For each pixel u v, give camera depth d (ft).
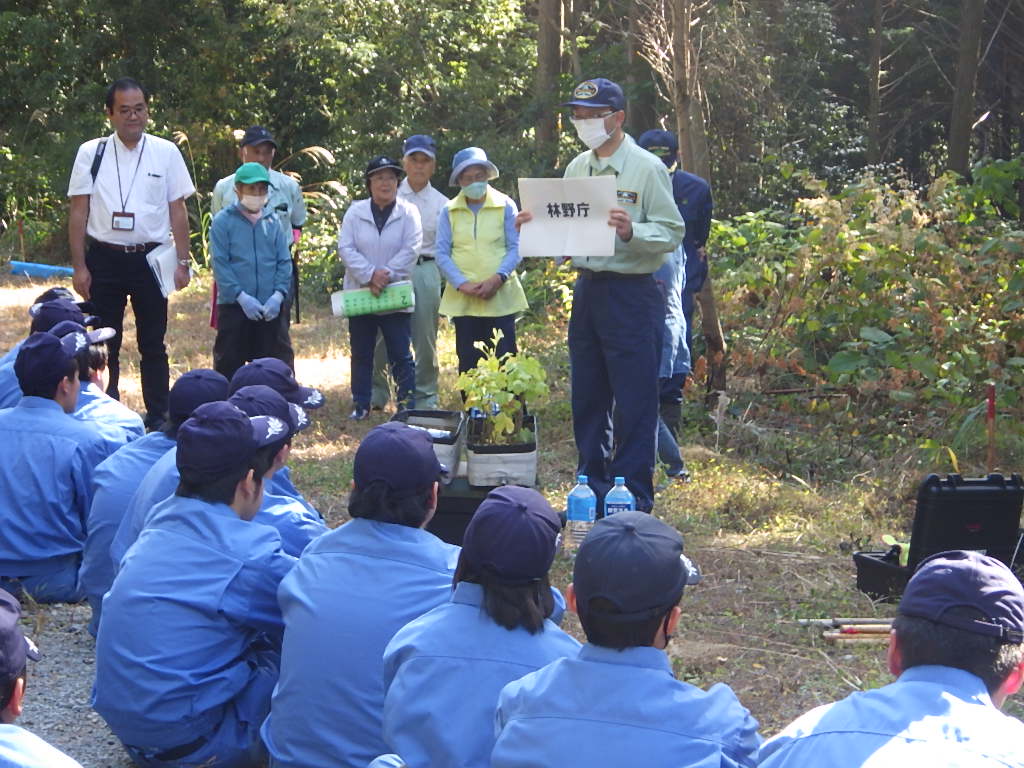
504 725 9.07
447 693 10.15
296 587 12.02
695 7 31.73
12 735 7.95
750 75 64.90
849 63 85.25
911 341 29.66
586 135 19.98
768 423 29.19
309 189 74.28
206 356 38.24
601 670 8.77
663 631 8.98
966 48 68.23
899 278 30.53
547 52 69.31
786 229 33.40
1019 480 18.19
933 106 87.61
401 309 28.96
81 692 15.66
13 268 60.23
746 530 22.21
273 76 81.97
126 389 32.89
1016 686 8.20
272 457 14.40
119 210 26.00
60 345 18.94
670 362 24.40
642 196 19.93
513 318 27.89
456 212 27.40
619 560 8.75
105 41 79.97
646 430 20.63
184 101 80.43
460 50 76.43
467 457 19.99
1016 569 18.24
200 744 13.12
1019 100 85.97
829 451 26.86
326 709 11.62
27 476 18.47
